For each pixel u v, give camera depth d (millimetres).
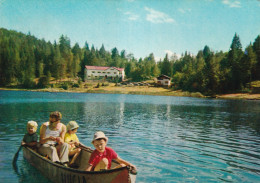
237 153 8984
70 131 7395
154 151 8938
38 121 16406
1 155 7977
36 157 6676
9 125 14336
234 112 27359
